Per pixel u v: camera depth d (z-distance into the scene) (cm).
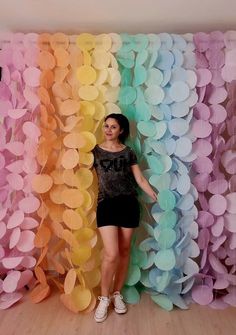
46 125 202
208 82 206
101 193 198
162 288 203
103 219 193
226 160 209
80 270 203
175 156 211
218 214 207
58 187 210
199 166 209
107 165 196
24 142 211
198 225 209
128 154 198
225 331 181
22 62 208
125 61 207
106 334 177
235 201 207
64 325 184
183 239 204
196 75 206
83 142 200
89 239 207
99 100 210
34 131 203
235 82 206
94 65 208
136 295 212
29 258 210
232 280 208
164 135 209
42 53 204
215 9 190
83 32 221
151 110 205
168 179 206
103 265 196
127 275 212
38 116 209
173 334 178
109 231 192
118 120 196
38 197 210
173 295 207
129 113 211
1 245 207
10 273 208
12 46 208
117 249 194
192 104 206
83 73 205
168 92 209
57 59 207
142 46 206
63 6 186
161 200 204
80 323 187
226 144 208
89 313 197
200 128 206
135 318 193
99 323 187
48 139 203
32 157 205
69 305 196
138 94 208
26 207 206
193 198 207
